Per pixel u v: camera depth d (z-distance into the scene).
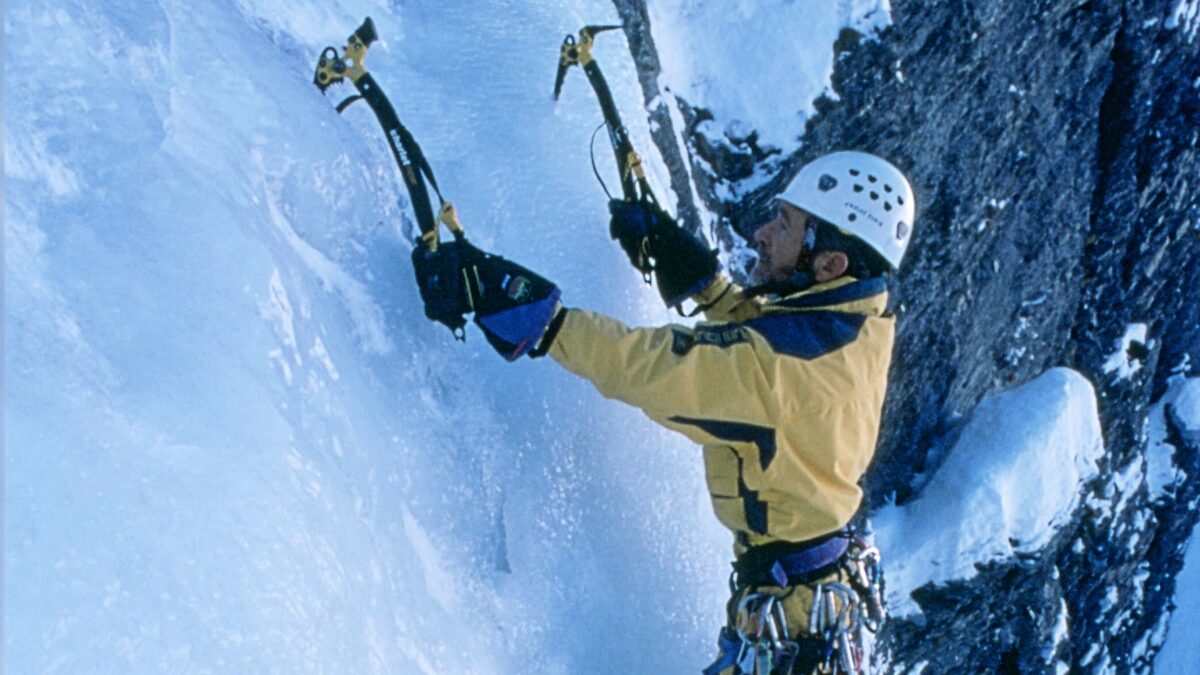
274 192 1.91
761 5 3.81
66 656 1.14
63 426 1.26
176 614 1.27
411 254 2.11
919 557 5.06
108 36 1.67
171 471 1.36
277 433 1.56
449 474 2.04
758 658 2.04
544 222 2.48
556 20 2.86
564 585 2.24
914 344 4.96
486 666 1.95
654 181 3.04
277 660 1.37
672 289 2.38
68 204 1.47
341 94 2.22
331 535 1.58
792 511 2.00
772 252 2.04
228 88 1.90
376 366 1.97
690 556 2.59
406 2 2.59
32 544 1.16
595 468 2.40
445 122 2.43
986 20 4.49
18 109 1.46
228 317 1.59
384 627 1.66
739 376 1.84
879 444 5.04
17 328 1.29
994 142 4.95
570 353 1.88
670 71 3.67
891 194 1.99
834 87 3.90
